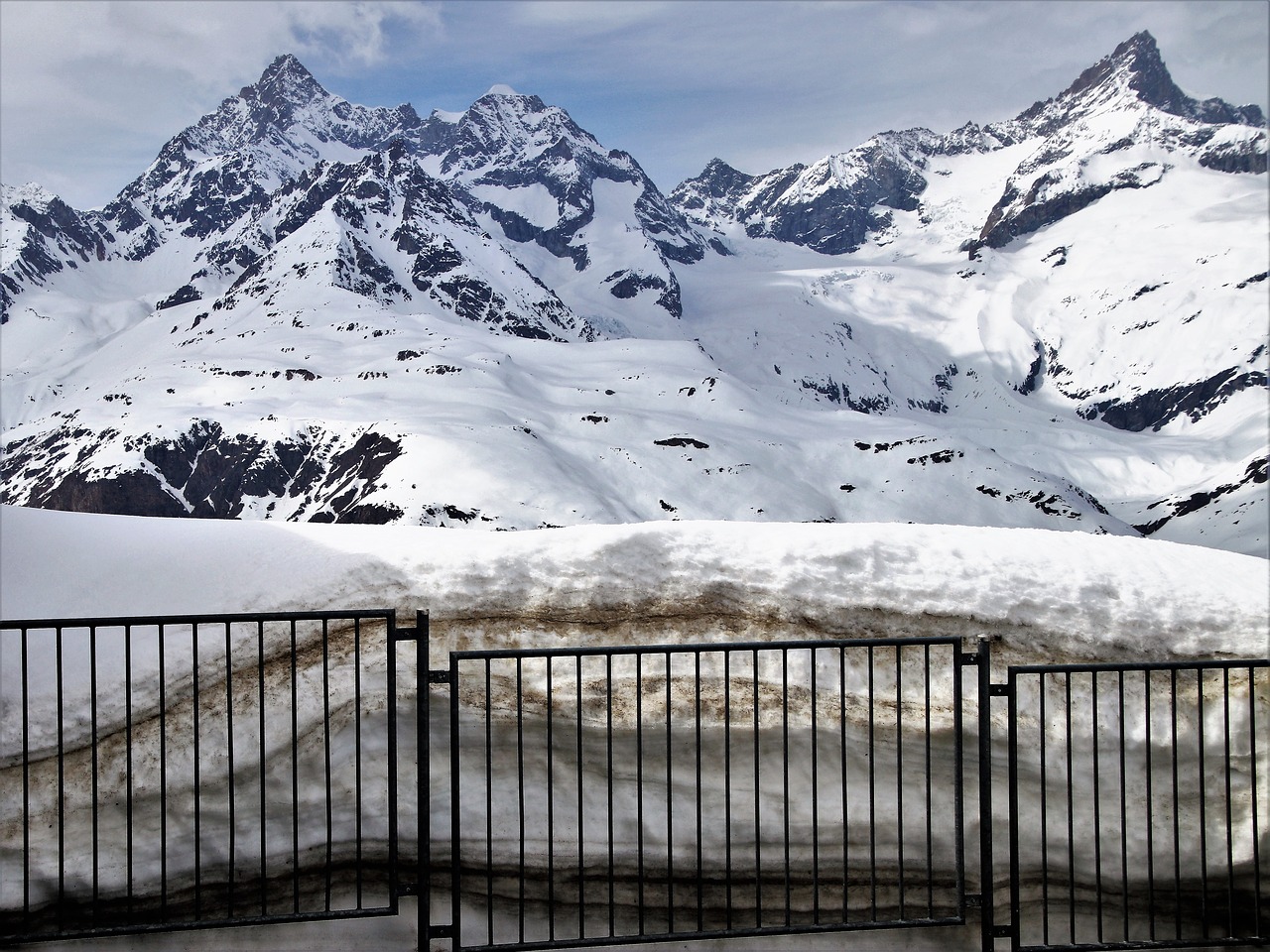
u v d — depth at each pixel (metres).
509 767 7.01
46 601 7.40
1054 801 6.96
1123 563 7.93
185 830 6.59
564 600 7.40
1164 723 7.06
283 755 6.80
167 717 6.73
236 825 6.66
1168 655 7.20
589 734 7.04
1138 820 6.93
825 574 7.53
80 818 6.46
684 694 7.12
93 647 5.43
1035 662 7.16
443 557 7.58
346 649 7.14
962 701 7.08
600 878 6.78
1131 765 7.00
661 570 7.58
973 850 6.85
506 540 7.79
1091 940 6.76
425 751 5.42
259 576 7.50
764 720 7.04
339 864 6.77
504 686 7.14
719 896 6.79
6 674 6.76
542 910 6.71
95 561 7.96
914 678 7.17
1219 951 6.42
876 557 7.70
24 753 5.40
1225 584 7.76
